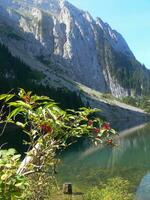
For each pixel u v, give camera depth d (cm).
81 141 9975
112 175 5025
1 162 383
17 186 368
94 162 6231
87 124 591
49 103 484
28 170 486
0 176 371
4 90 12925
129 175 5047
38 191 677
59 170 5309
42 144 523
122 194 2800
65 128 562
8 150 399
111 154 7212
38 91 15200
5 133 9369
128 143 9331
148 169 5519
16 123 494
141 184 4369
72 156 6981
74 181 4481
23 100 491
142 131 13450
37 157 511
